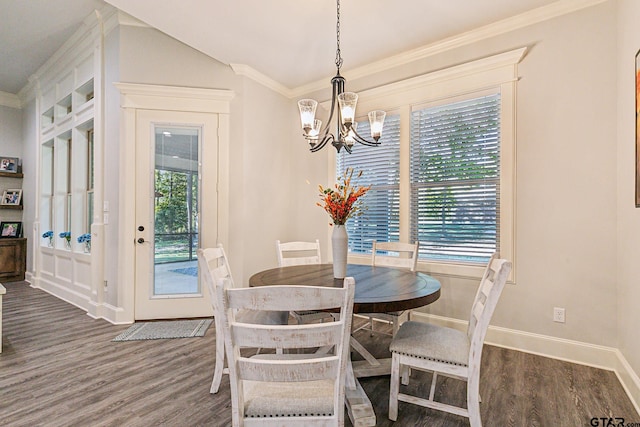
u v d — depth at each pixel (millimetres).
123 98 3238
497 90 2756
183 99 3367
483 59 2758
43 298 4277
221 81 3479
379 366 2174
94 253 3512
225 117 3467
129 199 3232
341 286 1853
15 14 3432
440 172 3062
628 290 2031
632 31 1957
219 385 1994
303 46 3115
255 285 1884
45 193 5020
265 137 3801
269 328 1075
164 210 3342
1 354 2508
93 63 3746
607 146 2289
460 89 2914
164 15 2645
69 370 2252
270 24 2764
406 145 3230
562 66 2453
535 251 2551
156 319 3291
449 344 1661
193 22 2742
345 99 2127
